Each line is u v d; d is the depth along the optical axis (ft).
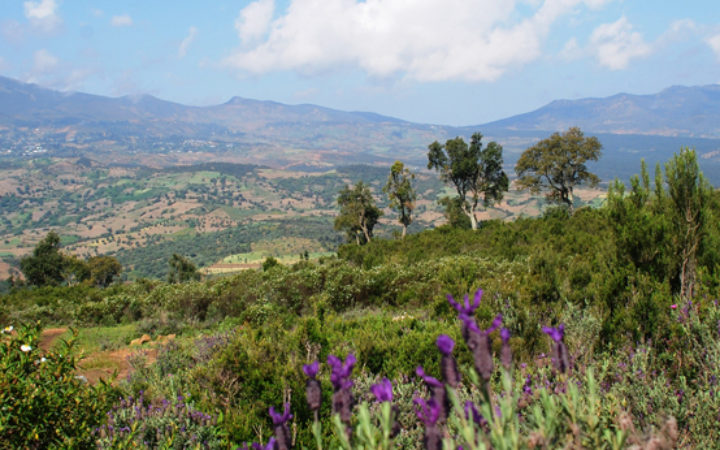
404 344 18.25
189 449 12.48
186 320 48.73
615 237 25.84
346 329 24.56
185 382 18.74
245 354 17.30
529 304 22.66
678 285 23.16
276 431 6.07
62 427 10.44
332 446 11.73
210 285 62.23
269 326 23.97
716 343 12.66
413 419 11.98
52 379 10.61
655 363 14.66
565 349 6.31
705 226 22.47
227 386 16.63
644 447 5.55
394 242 112.88
